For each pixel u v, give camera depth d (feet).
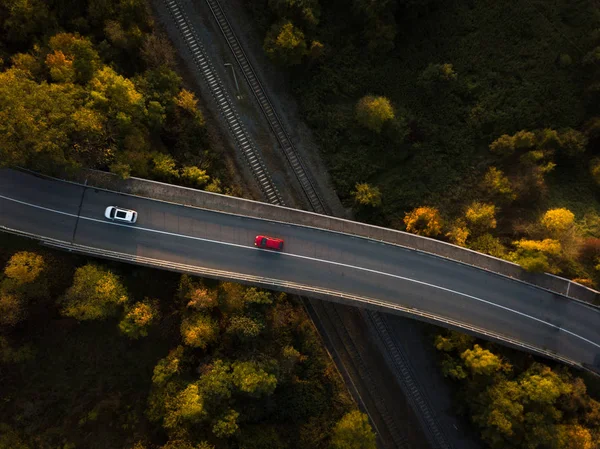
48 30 135.64
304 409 157.48
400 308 155.94
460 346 156.15
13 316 126.41
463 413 163.84
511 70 172.04
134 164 141.79
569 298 157.99
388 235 157.89
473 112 172.04
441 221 163.02
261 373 135.13
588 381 154.92
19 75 126.21
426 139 173.78
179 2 160.04
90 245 144.46
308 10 151.43
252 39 164.25
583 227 166.61
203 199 150.41
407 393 169.68
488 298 158.10
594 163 170.30
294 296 162.30
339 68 168.04
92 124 124.77
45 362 139.74
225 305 143.02
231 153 164.35
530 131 171.94
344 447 143.33
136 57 151.12
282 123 167.22
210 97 163.02
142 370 144.56
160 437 140.46
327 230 155.22
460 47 171.73
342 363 167.63
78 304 129.18
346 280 155.43
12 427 135.85
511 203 169.07
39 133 119.44
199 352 143.84
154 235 147.54
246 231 152.05
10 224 141.59
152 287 147.54
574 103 172.14
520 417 138.51
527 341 158.10
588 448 136.05
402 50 171.22
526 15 169.48
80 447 138.41
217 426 131.64
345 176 169.27
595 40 167.22
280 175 167.22
